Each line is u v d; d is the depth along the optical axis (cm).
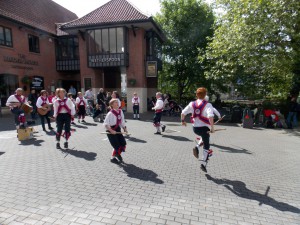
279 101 1366
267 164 573
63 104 672
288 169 538
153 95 2227
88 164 549
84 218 319
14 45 1688
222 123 1286
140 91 1830
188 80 2428
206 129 479
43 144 740
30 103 1244
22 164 545
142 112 1844
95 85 1919
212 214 336
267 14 1107
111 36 1777
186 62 2288
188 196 390
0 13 1534
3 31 1605
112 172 498
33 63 1869
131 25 1738
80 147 708
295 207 361
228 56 1309
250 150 708
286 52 1178
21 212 333
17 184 430
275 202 375
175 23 2277
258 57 1199
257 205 365
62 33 2134
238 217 329
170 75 2475
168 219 321
